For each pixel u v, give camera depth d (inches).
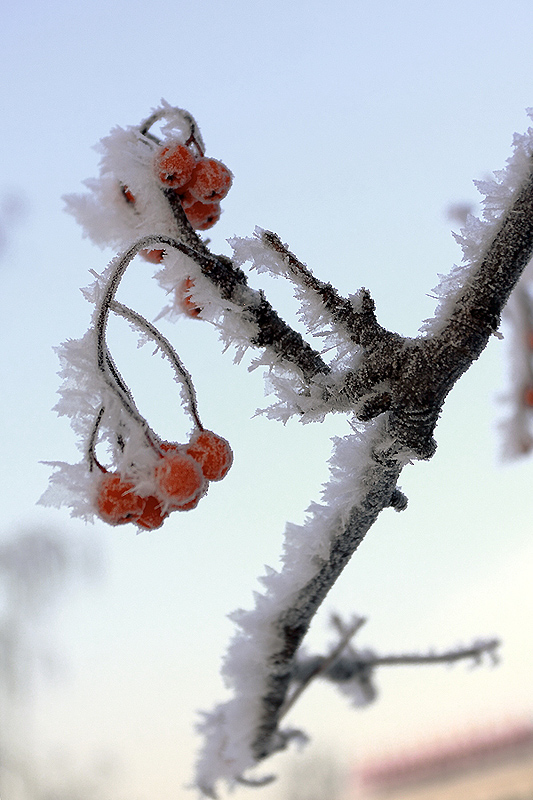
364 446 14.3
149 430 13.7
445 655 18.1
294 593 15.0
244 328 14.1
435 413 14.1
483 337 14.0
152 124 14.6
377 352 14.1
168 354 14.1
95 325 13.6
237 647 15.8
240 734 16.0
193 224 14.9
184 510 13.8
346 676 18.0
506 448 22.3
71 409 13.8
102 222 14.9
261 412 14.2
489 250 14.0
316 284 14.1
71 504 13.9
